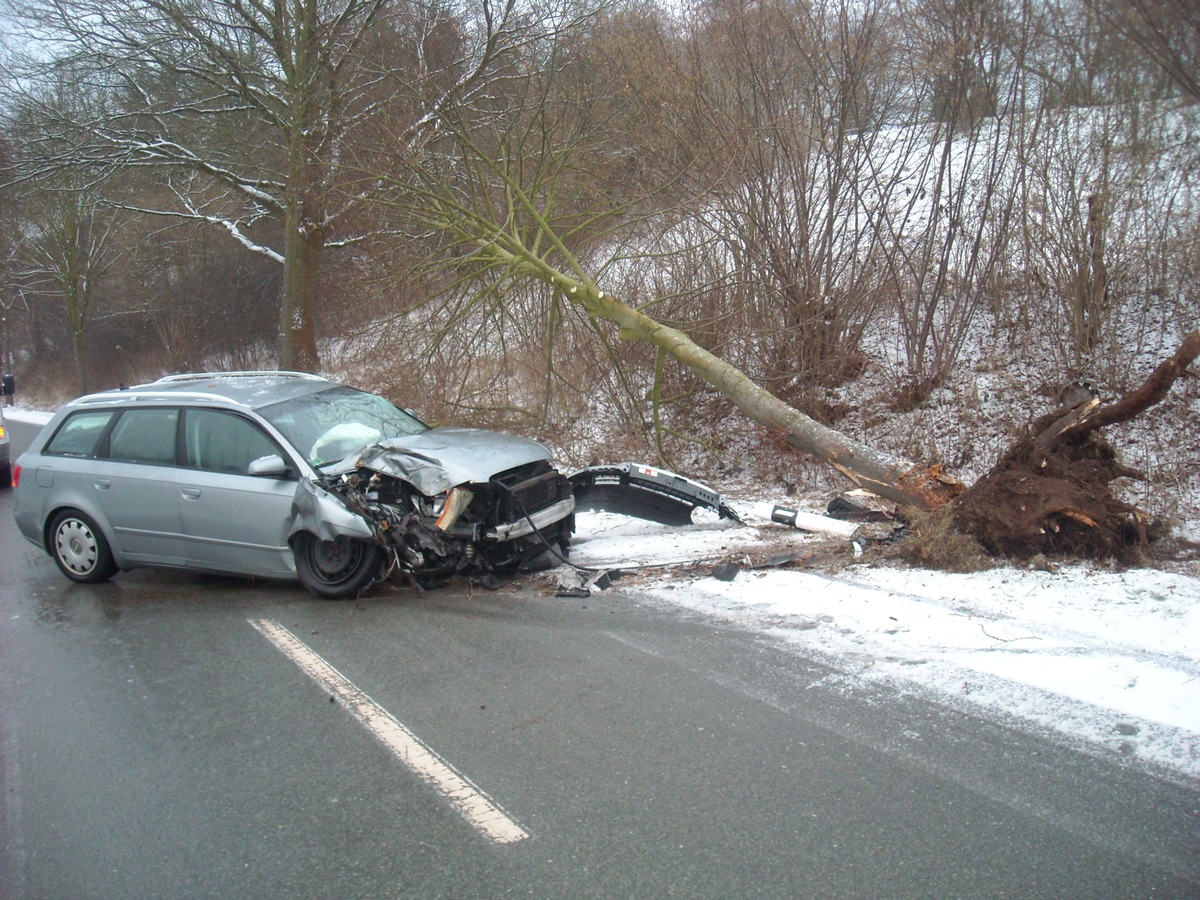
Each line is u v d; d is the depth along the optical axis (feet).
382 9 53.78
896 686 16.26
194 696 18.02
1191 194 32.09
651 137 36.40
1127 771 13.00
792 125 33.81
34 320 129.80
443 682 17.93
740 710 15.79
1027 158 33.04
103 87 62.13
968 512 22.89
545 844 12.16
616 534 28.91
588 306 31.60
